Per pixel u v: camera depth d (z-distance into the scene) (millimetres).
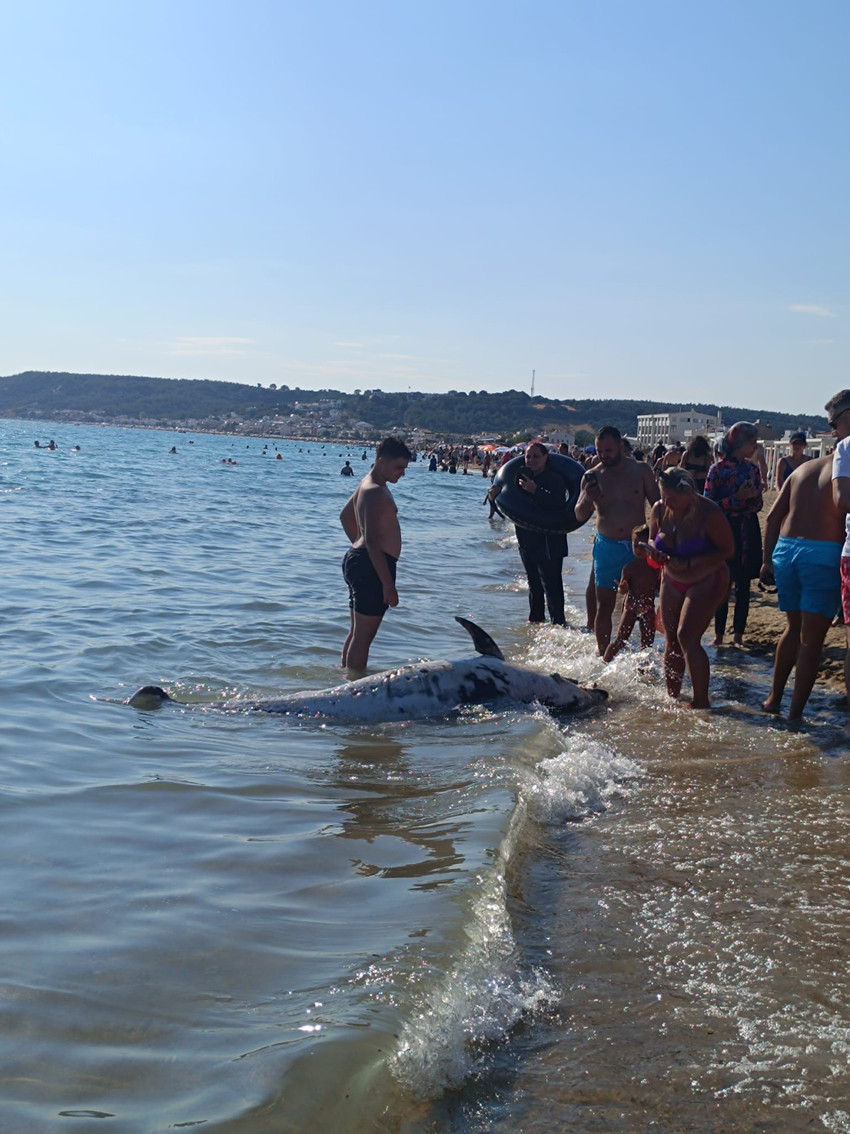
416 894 4309
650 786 5715
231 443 153500
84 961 3611
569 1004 3580
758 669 8383
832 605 6746
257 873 4516
